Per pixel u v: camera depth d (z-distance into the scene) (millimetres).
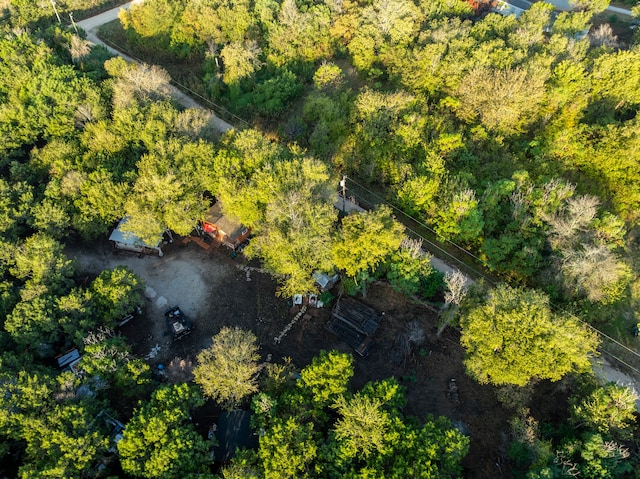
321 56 91062
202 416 49156
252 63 86562
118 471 43219
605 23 102438
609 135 65812
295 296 58875
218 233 67125
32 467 39375
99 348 46812
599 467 39750
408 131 67812
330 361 45375
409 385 51500
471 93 71500
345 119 73625
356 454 40406
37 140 76250
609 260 51000
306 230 53656
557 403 49969
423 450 38938
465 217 60062
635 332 55875
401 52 80562
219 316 58719
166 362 54438
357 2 95812
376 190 71375
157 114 69125
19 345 50344
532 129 74062
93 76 81438
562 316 48906
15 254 56469
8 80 78125
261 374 51812
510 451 44500
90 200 62125
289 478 38125
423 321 56812
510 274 58750
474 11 100312
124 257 66000
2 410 40594
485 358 44688
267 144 63750
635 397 43188
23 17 101062
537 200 58594
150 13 91812
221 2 95000
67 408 41312
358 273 55594
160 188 59469
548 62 72875
